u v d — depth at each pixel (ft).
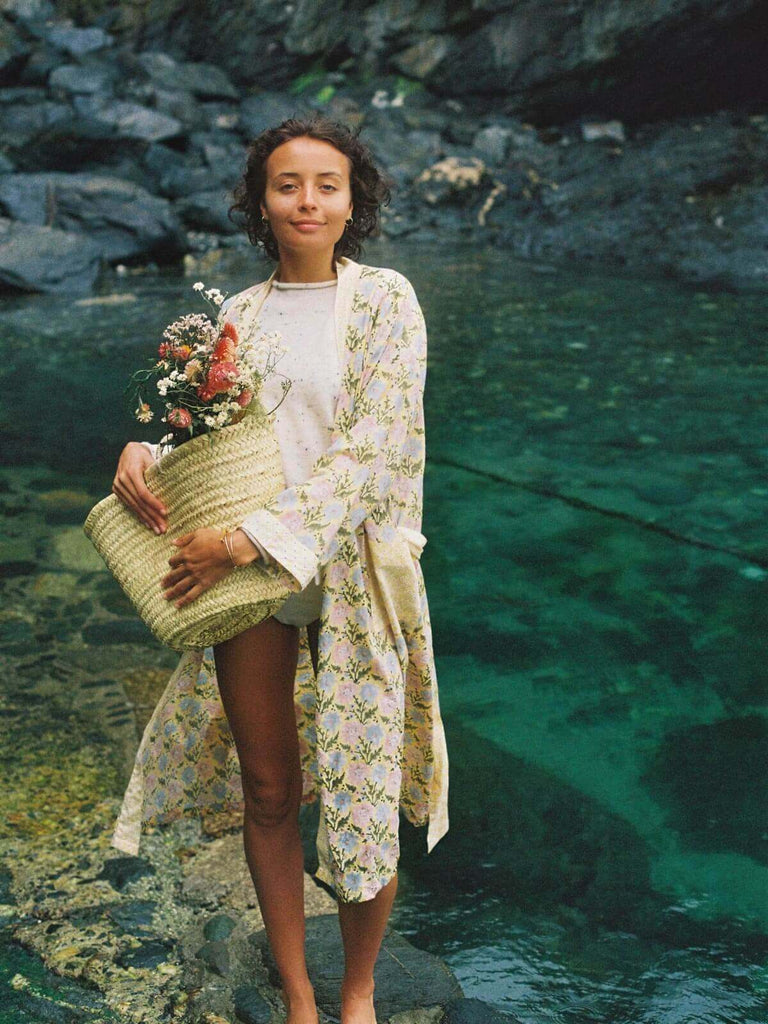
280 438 6.42
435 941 7.67
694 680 11.21
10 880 8.21
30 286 29.99
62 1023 6.86
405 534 6.49
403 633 6.56
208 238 35.83
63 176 34.17
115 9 43.29
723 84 42.78
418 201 39.04
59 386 21.40
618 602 13.00
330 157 6.40
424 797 6.95
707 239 33.58
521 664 11.59
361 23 44.65
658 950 7.55
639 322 26.48
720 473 16.96
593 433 18.78
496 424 19.30
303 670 7.18
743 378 21.77
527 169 40.42
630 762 9.78
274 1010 6.93
